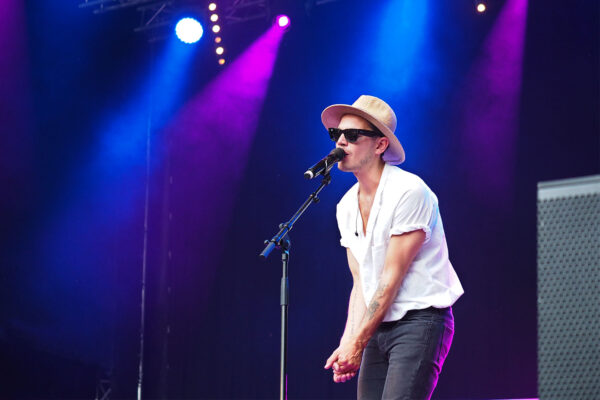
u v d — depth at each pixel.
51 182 7.27
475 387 6.75
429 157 7.15
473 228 6.93
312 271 7.70
